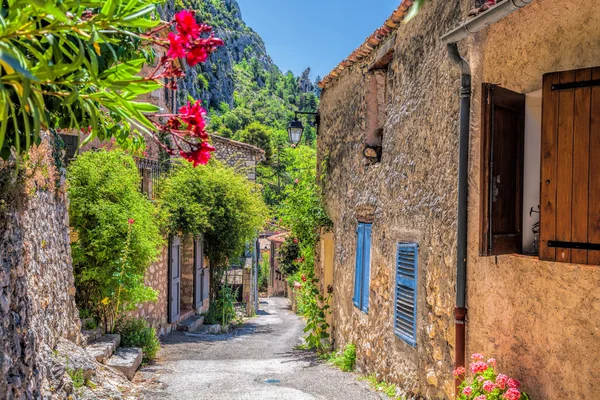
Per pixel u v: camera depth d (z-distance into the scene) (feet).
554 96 9.89
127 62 7.61
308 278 35.60
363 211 25.79
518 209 12.08
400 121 20.81
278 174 117.60
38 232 16.72
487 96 11.42
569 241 9.70
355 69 28.17
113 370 22.03
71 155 30.07
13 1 6.15
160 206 37.52
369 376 23.80
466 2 15.19
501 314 12.72
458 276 14.39
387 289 21.90
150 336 28.96
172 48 6.92
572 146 9.67
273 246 112.27
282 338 42.32
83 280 25.85
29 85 6.03
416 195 18.70
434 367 16.72
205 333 42.86
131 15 6.91
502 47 12.89
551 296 10.96
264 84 442.09
